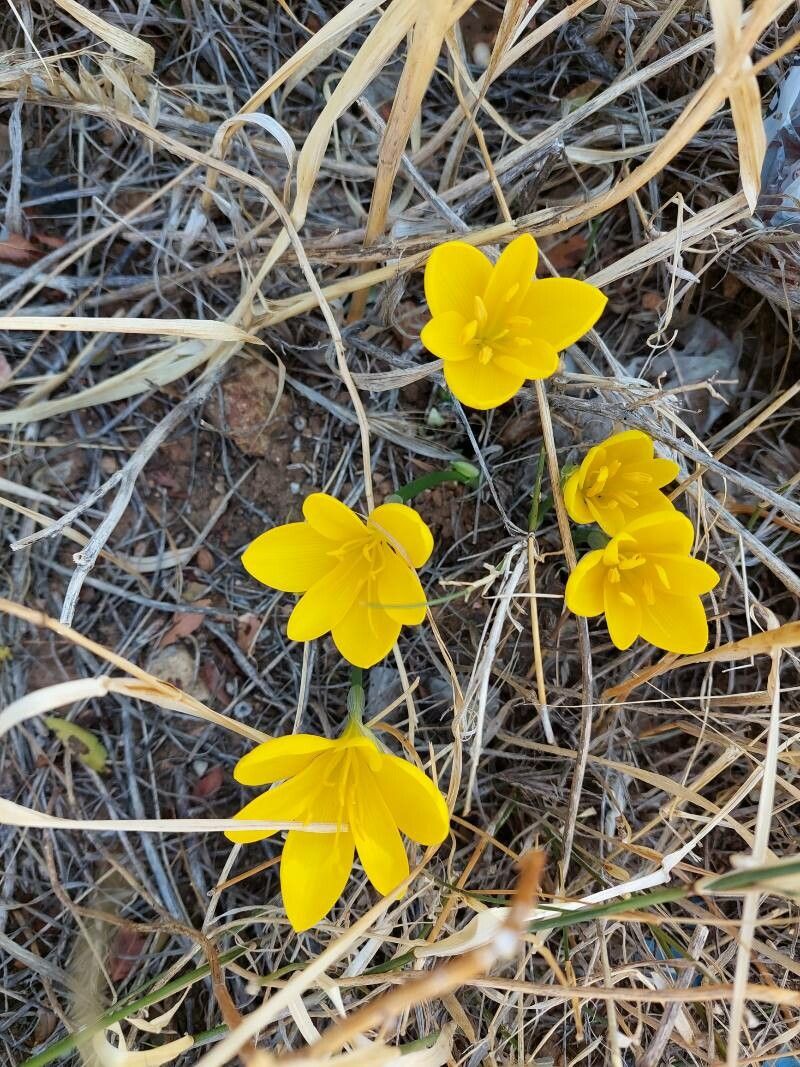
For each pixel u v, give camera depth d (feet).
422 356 0.94
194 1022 0.86
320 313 0.93
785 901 0.89
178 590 0.88
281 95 0.91
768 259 0.89
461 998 0.85
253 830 0.64
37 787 0.83
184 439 0.89
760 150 0.67
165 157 0.89
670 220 0.96
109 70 0.77
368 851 0.65
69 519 0.78
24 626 0.84
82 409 0.87
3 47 0.86
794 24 0.88
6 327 0.67
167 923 0.72
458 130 0.93
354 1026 0.46
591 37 0.91
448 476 0.87
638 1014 0.80
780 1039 0.76
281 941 0.85
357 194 0.93
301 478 0.92
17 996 0.82
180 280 0.88
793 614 0.96
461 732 0.77
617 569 0.71
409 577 0.69
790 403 0.97
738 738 0.87
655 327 0.98
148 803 0.87
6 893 0.82
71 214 0.87
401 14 0.62
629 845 0.81
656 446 0.87
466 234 0.81
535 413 0.92
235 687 0.90
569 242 0.96
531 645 0.93
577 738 0.92
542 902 0.72
